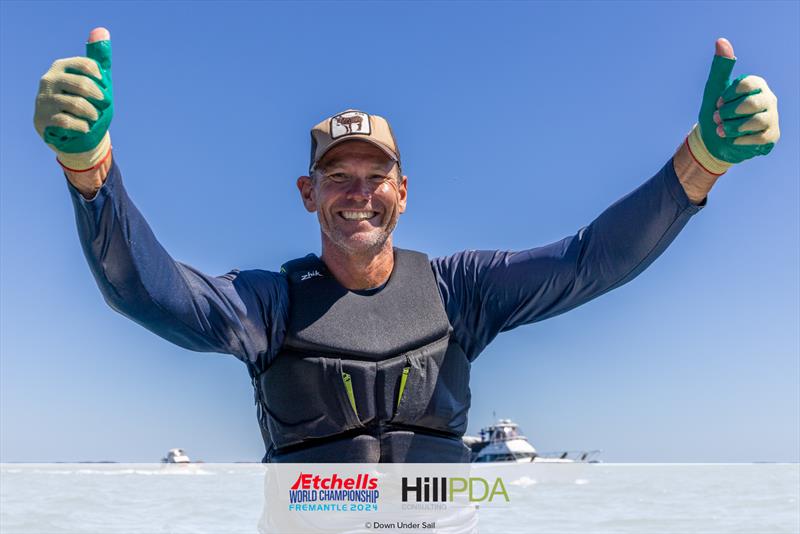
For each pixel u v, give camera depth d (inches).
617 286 101.8
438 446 98.6
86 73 70.6
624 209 96.1
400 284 101.3
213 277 95.0
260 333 95.8
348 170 98.3
